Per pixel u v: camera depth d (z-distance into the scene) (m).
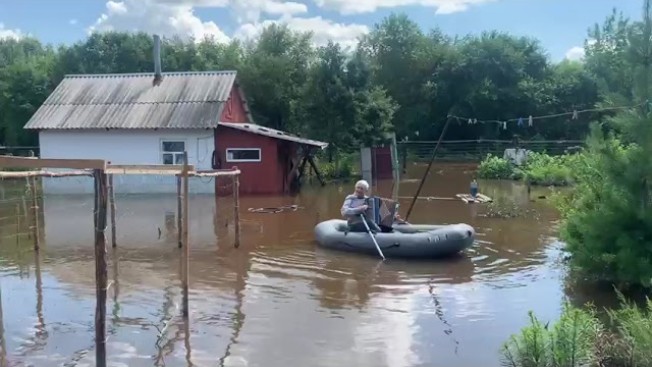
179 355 6.33
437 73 45.47
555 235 12.80
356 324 7.23
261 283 9.09
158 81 22.86
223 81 22.52
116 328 7.14
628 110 8.06
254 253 11.19
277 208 17.20
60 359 6.30
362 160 25.62
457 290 8.66
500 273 9.62
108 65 40.03
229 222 14.75
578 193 9.66
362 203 11.72
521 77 44.41
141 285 9.00
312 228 13.87
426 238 10.70
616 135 8.49
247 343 6.64
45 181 20.94
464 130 45.09
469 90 44.34
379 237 11.01
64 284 9.15
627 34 8.27
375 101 27.70
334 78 26.91
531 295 8.36
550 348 5.58
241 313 7.67
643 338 5.59
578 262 8.65
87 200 19.00
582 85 41.62
